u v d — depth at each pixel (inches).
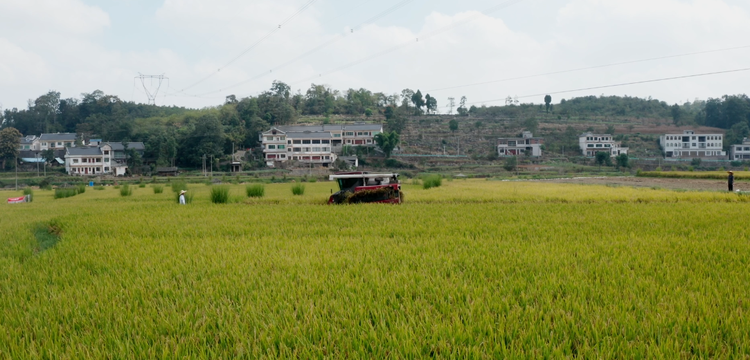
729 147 3949.3
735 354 166.7
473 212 668.1
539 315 204.8
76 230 551.8
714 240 387.9
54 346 190.1
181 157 3388.3
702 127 4542.3
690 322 192.9
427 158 3656.5
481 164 3464.6
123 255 380.5
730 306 212.4
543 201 925.2
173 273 312.2
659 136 4160.9
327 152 3540.8
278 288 261.6
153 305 239.9
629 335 184.9
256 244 423.8
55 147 3693.4
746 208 661.9
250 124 3905.0
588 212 639.8
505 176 2755.9
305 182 2367.1
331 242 424.8
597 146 3870.6
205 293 254.7
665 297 227.5
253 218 647.8
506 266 306.2
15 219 739.4
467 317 210.1
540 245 381.7
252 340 189.3
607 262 313.4
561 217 583.5
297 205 871.7
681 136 3932.1
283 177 2684.5
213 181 2620.6
